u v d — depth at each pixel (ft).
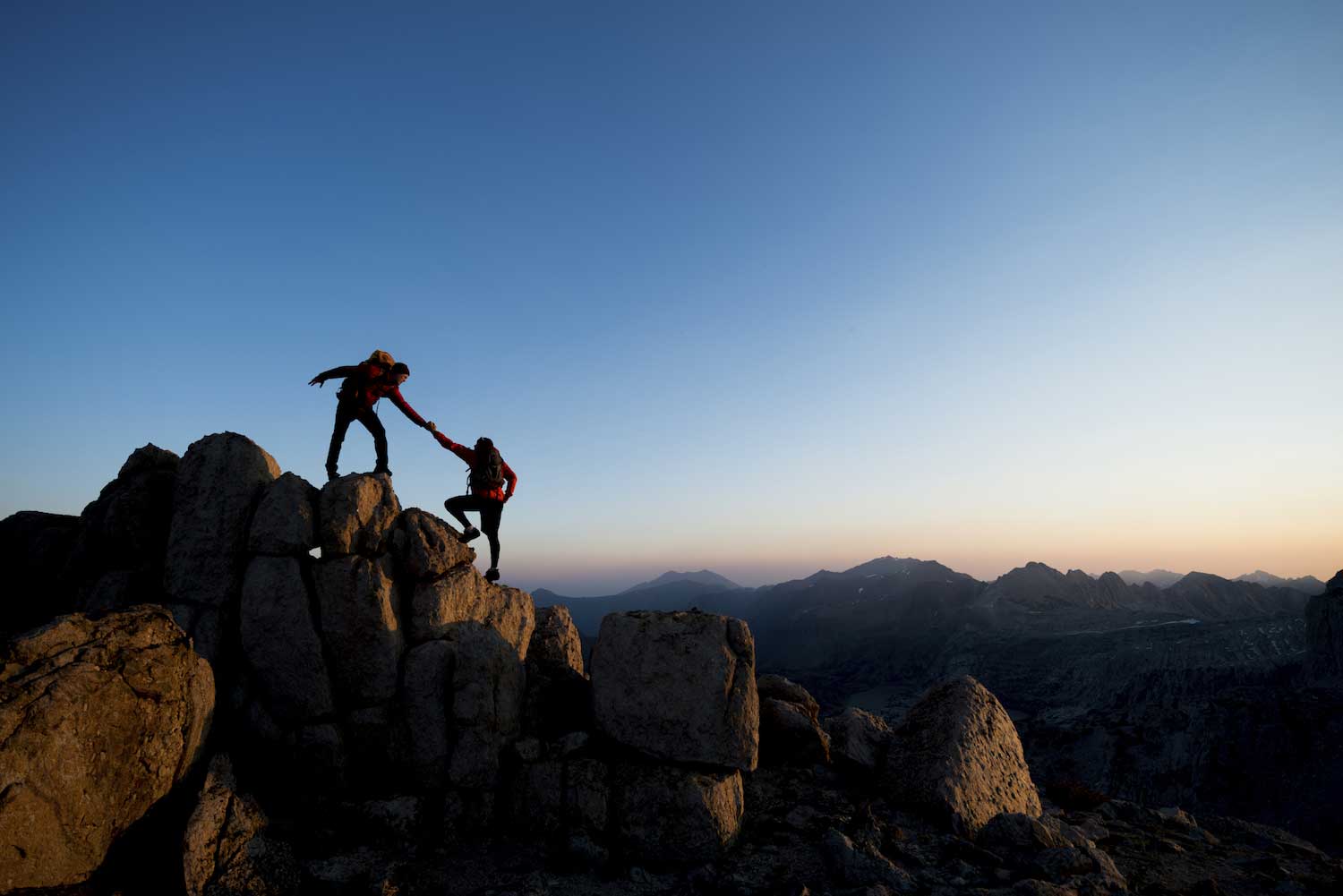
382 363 42.88
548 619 50.11
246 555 38.17
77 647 29.01
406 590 38.86
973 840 35.53
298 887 29.58
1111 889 29.96
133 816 29.07
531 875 31.71
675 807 33.65
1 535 43.52
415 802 34.65
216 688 35.60
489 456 44.50
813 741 44.47
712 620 38.19
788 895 29.07
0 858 24.23
